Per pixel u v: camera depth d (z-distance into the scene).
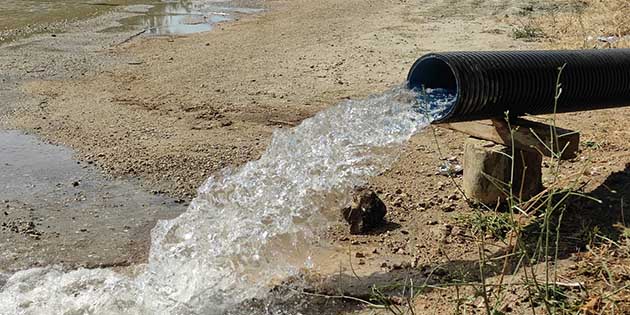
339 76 8.28
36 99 7.59
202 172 6.08
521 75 4.95
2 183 5.94
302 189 5.13
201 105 7.41
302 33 11.09
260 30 11.48
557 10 12.22
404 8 13.52
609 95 5.29
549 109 5.16
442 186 5.69
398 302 4.57
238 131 6.80
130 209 5.62
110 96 7.70
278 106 7.38
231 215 5.05
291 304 4.62
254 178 5.25
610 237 4.93
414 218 5.33
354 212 5.19
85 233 5.36
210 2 15.16
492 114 5.02
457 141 6.42
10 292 4.77
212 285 4.70
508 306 4.41
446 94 5.12
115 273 4.93
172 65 8.89
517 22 11.30
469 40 10.03
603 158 5.87
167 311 4.58
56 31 11.36
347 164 5.19
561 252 4.84
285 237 5.01
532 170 5.21
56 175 6.06
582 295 4.44
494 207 5.28
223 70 8.59
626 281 4.53
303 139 5.35
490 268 4.76
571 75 5.10
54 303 4.68
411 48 9.63
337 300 4.64
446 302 4.53
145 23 12.34
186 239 4.99
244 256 4.87
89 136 6.71
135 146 6.49
